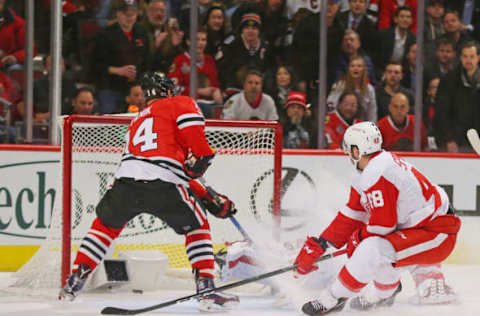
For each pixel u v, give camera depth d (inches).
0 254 584.4
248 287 494.6
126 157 412.2
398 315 406.6
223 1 788.0
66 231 479.5
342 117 802.8
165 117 409.1
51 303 436.8
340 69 804.6
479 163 670.5
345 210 418.0
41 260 504.1
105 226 419.2
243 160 558.3
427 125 804.0
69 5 766.5
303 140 800.3
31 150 590.6
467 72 802.2
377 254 384.8
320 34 767.1
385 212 381.4
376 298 416.5
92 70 776.9
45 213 596.4
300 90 800.3
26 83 710.5
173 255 579.2
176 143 409.7
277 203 522.3
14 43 732.7
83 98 772.0
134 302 446.6
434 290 441.1
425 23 823.1
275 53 801.6
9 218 586.6
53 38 687.7
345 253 435.8
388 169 383.6
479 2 829.8
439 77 805.9
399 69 810.2
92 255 414.9
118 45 777.6
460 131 799.7
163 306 395.5
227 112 798.5
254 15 793.6
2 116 724.7
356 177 408.2
